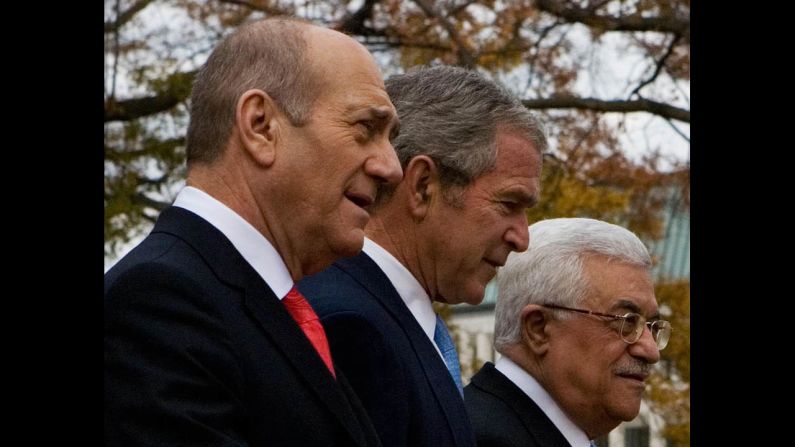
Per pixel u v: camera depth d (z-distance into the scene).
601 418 5.29
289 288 3.48
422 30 12.66
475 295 4.42
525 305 5.29
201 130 3.48
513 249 4.44
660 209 12.97
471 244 4.35
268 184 3.44
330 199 3.46
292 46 3.49
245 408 3.20
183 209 3.39
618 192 12.97
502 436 5.04
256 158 3.43
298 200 3.46
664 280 12.48
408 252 4.32
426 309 4.31
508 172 4.39
